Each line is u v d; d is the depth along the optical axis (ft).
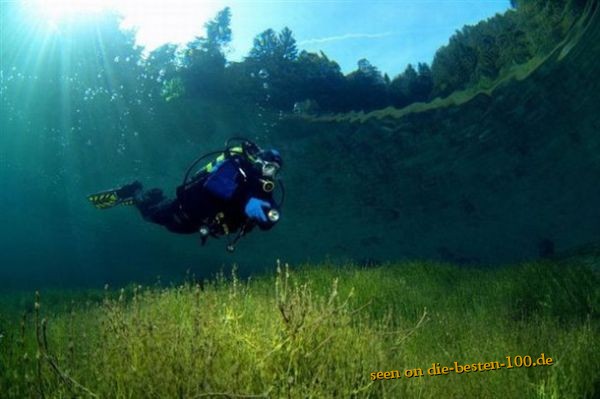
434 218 94.63
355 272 28.55
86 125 107.76
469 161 101.40
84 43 107.76
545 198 88.17
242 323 12.65
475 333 16.30
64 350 10.70
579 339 13.56
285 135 121.08
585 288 21.71
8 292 42.29
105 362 8.80
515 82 108.78
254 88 138.31
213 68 131.85
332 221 99.35
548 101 100.42
